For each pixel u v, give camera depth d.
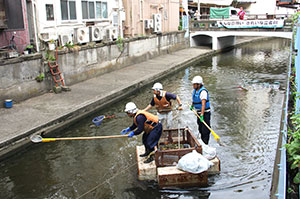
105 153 6.39
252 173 5.31
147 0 17.77
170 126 6.27
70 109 8.27
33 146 6.82
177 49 21.20
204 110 5.71
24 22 9.30
